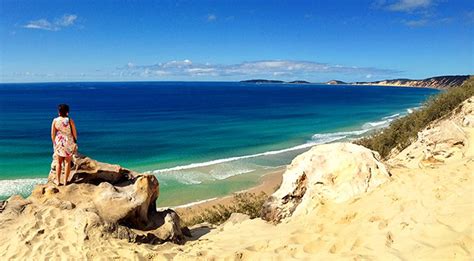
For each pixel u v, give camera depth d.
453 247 4.79
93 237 6.96
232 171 26.58
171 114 71.88
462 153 8.75
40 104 99.38
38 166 28.59
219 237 8.00
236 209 12.70
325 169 8.14
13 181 24.19
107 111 78.25
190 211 17.88
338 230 6.57
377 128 47.44
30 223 7.34
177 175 25.53
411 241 5.39
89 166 8.77
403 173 7.98
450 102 16.81
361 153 8.23
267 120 60.50
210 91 195.25
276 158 30.75
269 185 22.83
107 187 8.22
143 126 53.72
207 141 40.12
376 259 5.23
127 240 7.17
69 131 8.46
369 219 6.45
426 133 10.69
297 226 7.33
